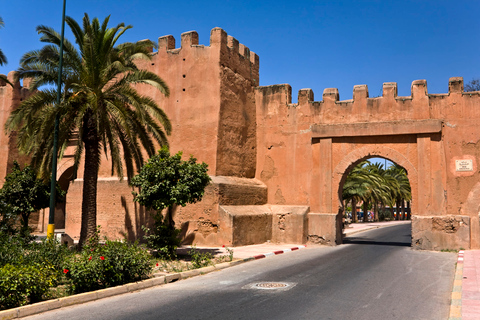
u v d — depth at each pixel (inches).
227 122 697.0
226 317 248.1
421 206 635.5
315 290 323.6
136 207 715.4
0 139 924.6
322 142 711.1
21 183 653.9
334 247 662.5
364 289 327.6
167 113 725.9
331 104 714.8
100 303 294.2
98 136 522.0
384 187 1766.7
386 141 671.1
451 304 274.4
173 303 287.3
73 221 788.6
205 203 646.5
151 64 756.0
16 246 359.9
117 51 570.3
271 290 324.5
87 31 529.7
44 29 526.3
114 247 350.9
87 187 533.0
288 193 732.0
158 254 502.9
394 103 673.0
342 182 713.0
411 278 378.6
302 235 693.3
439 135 640.4
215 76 691.4
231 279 379.9
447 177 629.3
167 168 484.1
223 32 707.4
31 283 281.3
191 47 719.7
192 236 647.8
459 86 640.4
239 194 678.5
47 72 530.9
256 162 768.3
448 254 568.4
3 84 949.2
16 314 255.6
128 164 583.2
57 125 498.6
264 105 775.1
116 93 529.7
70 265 322.7
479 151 617.3
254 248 614.2
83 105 509.4
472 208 610.2
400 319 243.4
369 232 1178.0
